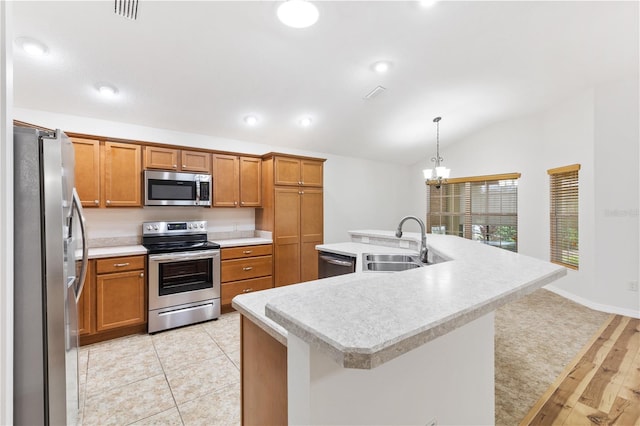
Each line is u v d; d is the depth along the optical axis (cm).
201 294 320
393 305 72
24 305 118
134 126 337
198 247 318
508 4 222
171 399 192
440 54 282
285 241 390
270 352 112
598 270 361
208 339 280
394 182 616
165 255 297
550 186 439
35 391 120
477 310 74
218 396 196
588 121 371
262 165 402
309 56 268
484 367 132
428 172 396
